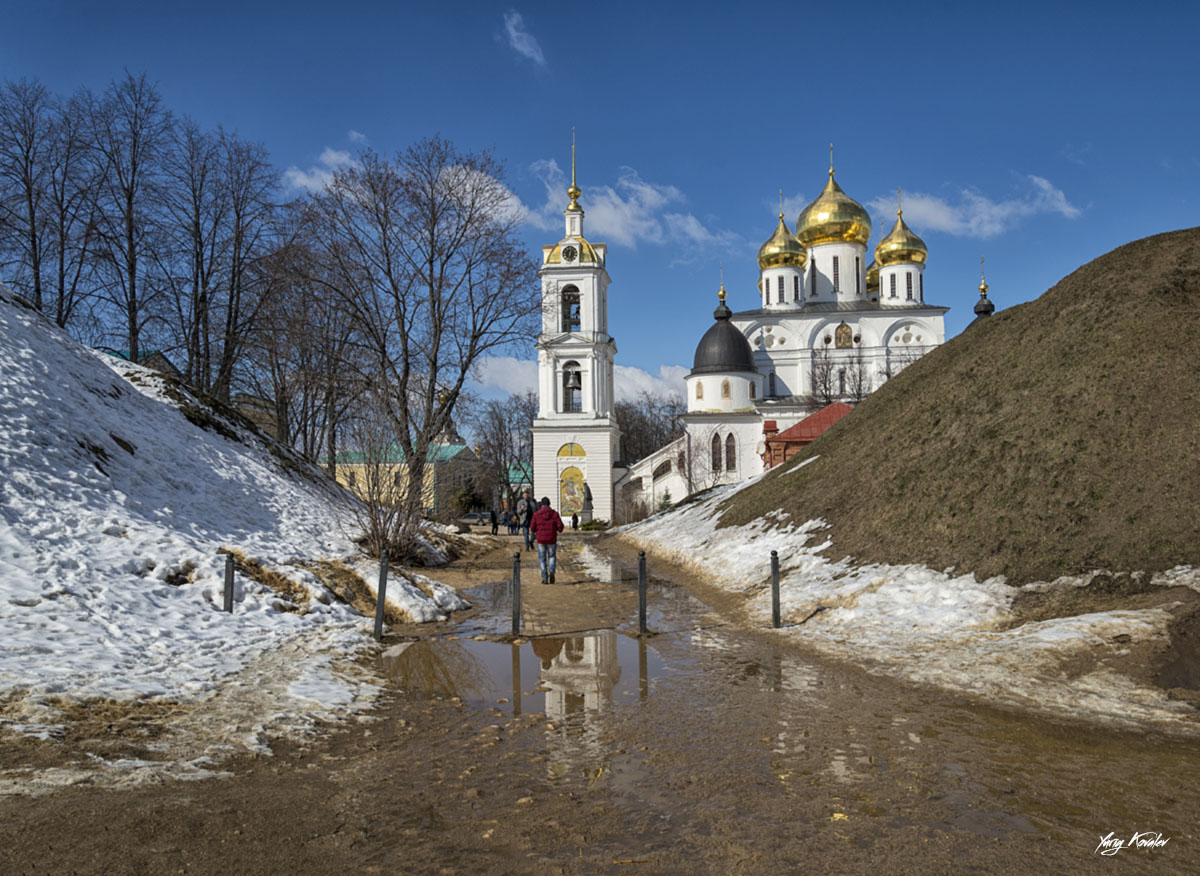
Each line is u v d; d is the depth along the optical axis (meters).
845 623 11.52
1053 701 7.45
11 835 4.27
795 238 68.38
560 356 54.81
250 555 13.09
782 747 6.31
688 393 61.38
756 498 23.48
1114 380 13.46
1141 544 10.64
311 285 28.59
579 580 18.89
